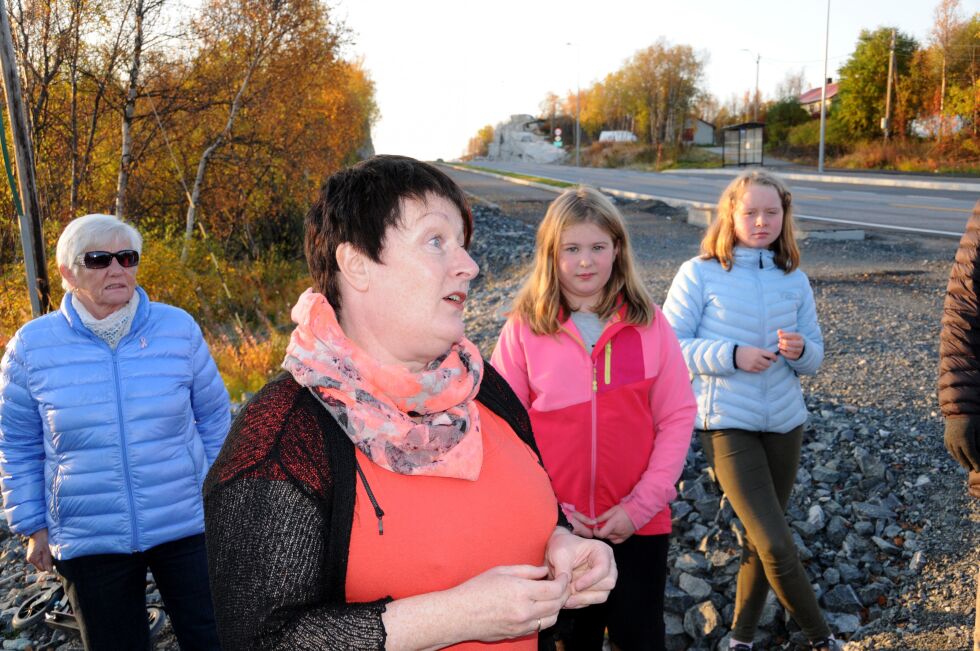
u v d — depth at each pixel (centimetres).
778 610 357
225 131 1817
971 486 208
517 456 150
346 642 113
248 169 1917
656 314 261
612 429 252
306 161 1994
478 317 1015
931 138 4747
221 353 957
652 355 255
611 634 253
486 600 118
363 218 126
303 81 1895
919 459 462
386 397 126
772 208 305
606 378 252
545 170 5950
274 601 114
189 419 268
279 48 1841
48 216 1592
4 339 1026
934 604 348
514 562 139
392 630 115
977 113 4394
